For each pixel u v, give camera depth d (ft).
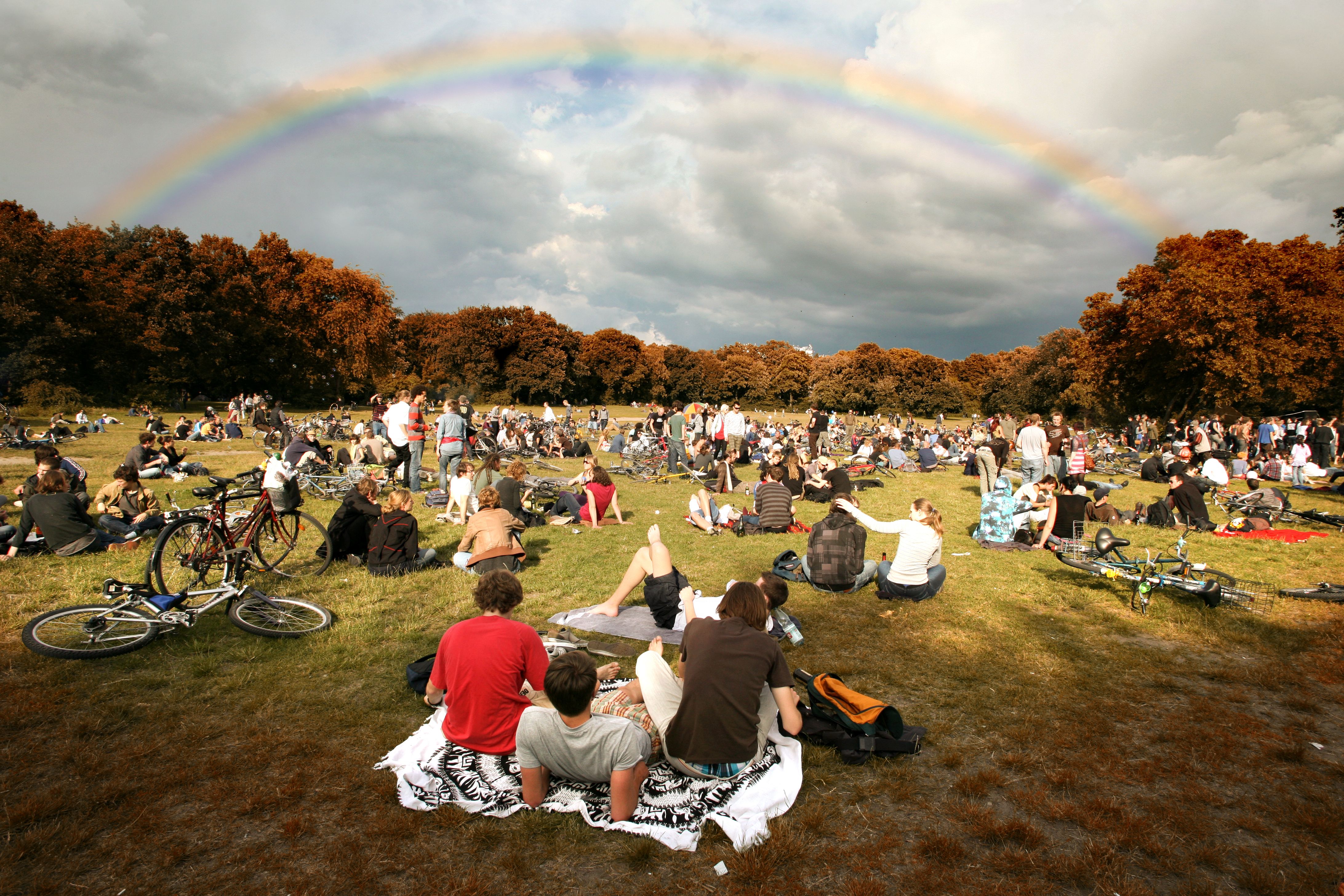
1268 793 13.12
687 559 31.45
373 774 13.15
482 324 294.66
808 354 465.88
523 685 14.14
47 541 26.25
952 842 11.40
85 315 157.99
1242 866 11.09
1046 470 47.85
